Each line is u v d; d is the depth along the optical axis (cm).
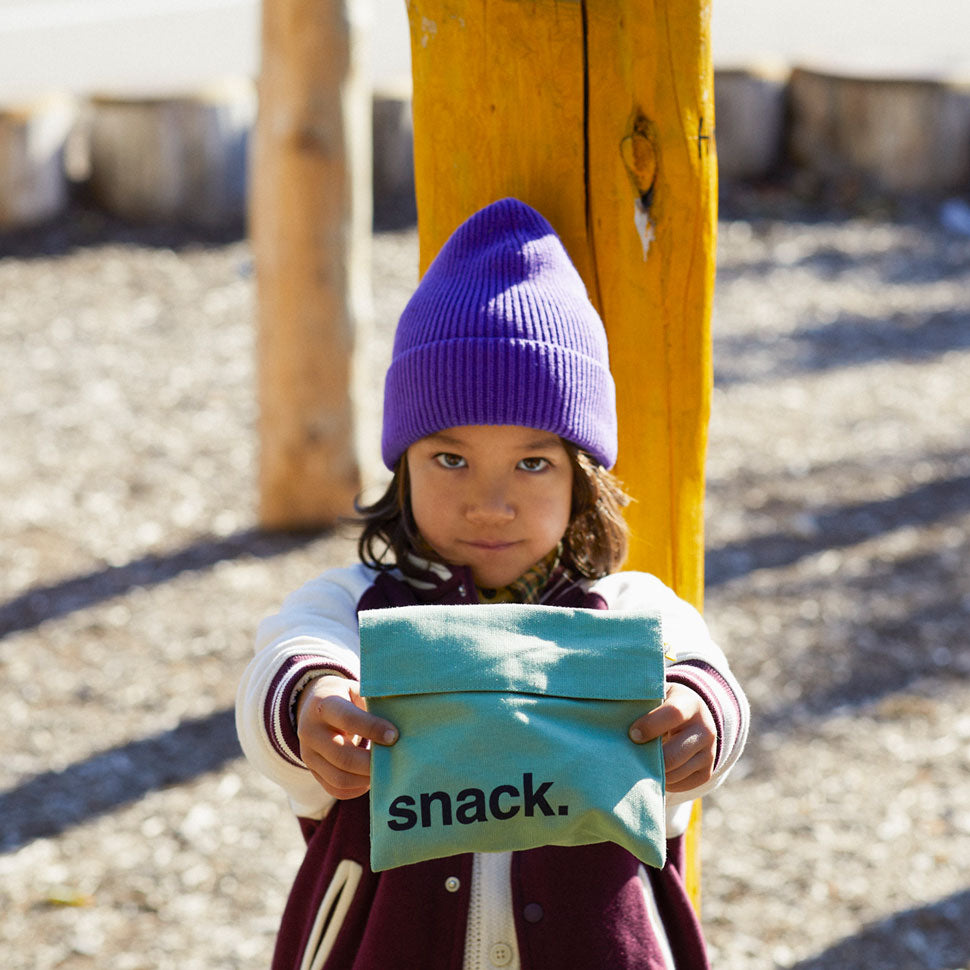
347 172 471
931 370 702
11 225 851
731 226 917
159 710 410
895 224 920
